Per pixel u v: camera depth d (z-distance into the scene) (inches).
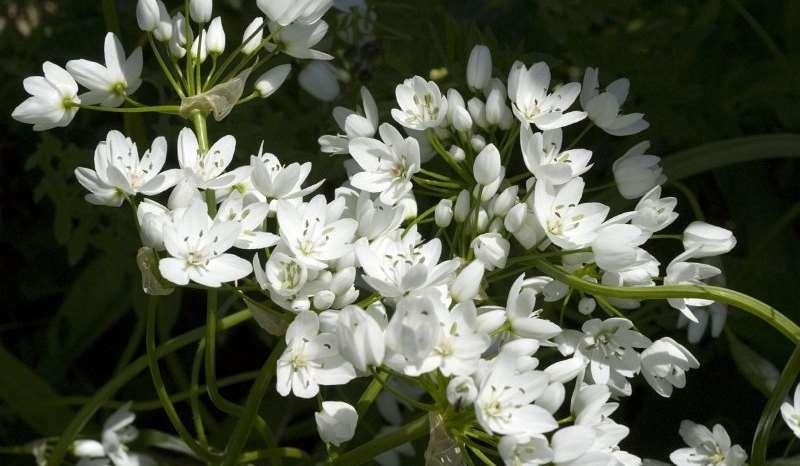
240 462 21.1
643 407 24.5
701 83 25.8
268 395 24.6
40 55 26.8
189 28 20.4
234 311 25.7
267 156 20.6
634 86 24.9
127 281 25.2
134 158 20.1
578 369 19.2
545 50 25.8
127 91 20.6
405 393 22.7
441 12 24.8
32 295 26.8
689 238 20.6
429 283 19.0
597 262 19.7
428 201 24.3
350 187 21.4
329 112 24.5
